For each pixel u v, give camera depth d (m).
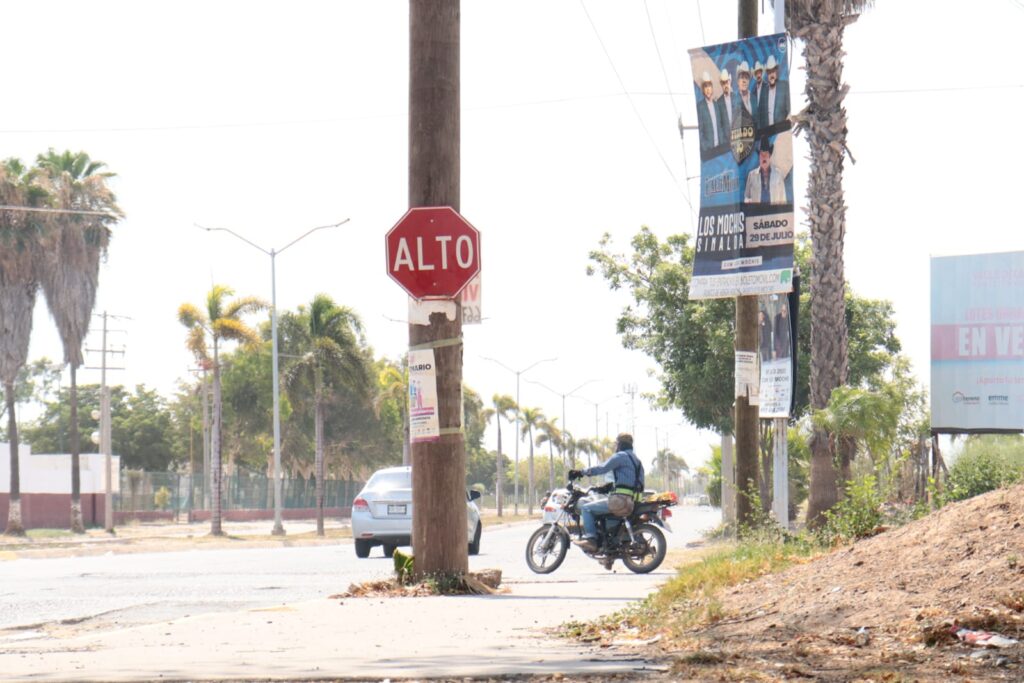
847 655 8.74
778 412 22.59
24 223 66.12
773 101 20.31
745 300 22.23
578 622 12.13
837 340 27.09
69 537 64.81
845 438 23.80
